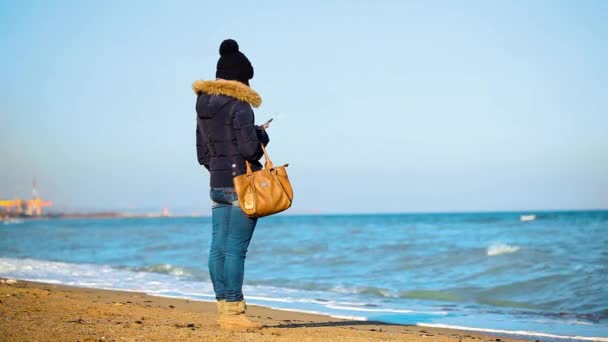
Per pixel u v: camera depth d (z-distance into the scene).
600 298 10.88
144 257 22.45
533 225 48.09
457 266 16.50
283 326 6.51
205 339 4.88
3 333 4.88
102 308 7.84
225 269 5.45
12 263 19.19
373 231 43.88
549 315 9.38
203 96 5.32
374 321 8.45
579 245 21.53
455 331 7.68
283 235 38.72
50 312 7.00
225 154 5.27
